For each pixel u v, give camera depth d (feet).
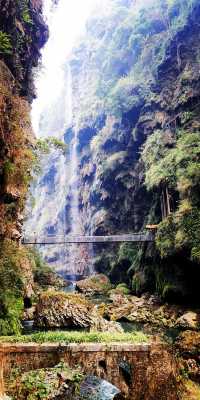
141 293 89.51
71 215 181.88
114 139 137.69
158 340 28.32
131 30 156.25
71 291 100.83
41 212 216.33
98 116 165.58
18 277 45.24
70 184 186.39
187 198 73.05
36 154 67.62
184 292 69.51
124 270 112.37
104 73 170.09
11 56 48.14
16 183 46.98
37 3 60.64
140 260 94.12
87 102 187.83
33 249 99.50
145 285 88.22
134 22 152.15
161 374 24.61
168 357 25.45
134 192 117.70
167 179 85.30
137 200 117.19
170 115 106.83
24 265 53.47
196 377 28.63
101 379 25.08
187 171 75.15
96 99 172.55
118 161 127.95
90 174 163.12
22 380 23.80
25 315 53.72
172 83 113.29
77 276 159.33
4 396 21.77
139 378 24.75
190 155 80.28
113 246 130.21
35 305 53.88
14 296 44.01
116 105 133.80
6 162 40.06
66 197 186.50
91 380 24.94
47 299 50.55
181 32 113.70
